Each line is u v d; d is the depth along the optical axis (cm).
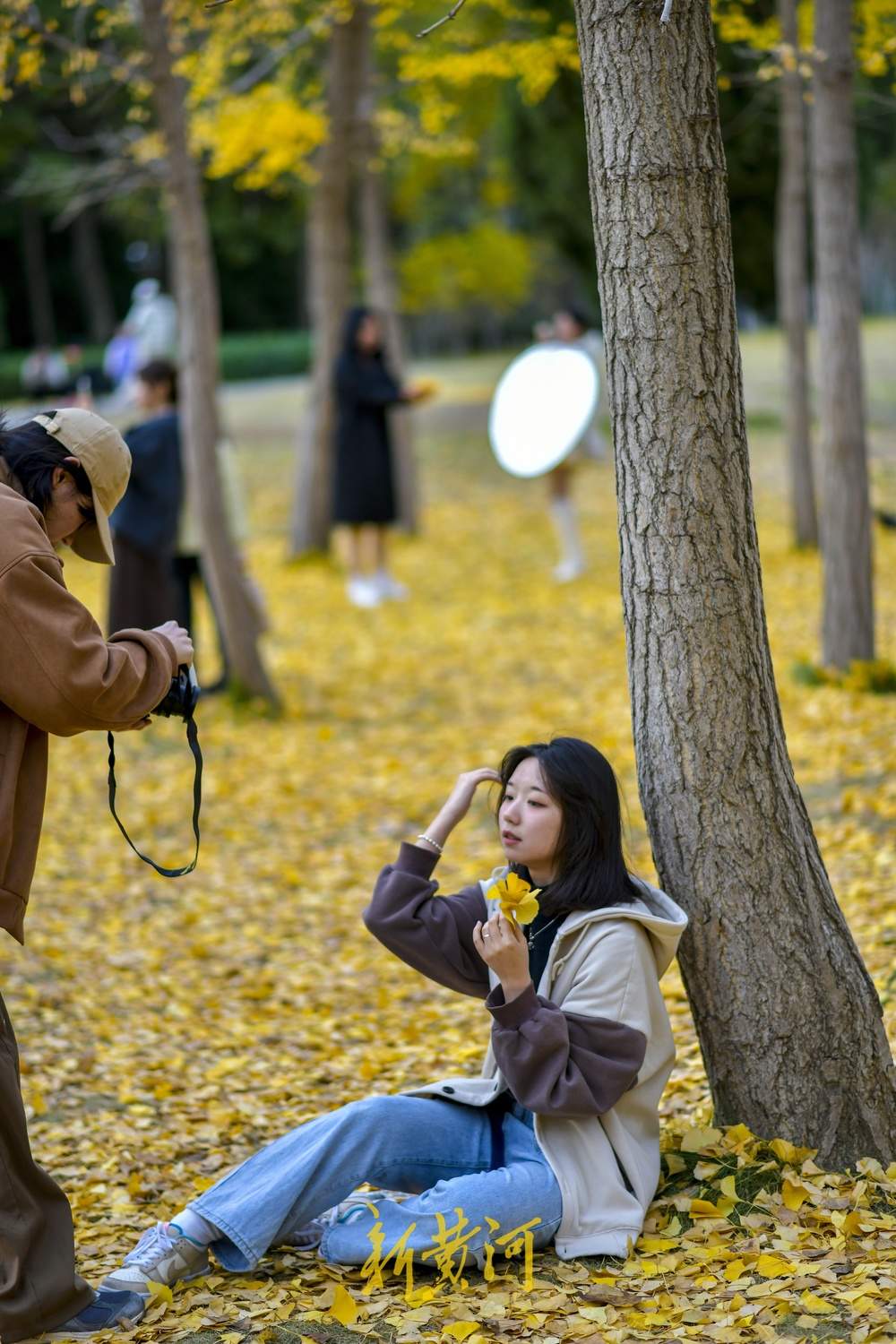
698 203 367
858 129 1620
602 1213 354
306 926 706
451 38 1135
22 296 4953
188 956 673
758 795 381
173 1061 548
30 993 620
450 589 1460
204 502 1027
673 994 568
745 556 380
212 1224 353
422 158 2122
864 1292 319
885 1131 382
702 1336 310
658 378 372
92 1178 443
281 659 1230
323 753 982
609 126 369
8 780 319
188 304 999
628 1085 356
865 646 972
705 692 379
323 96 1448
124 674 321
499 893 344
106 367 2648
